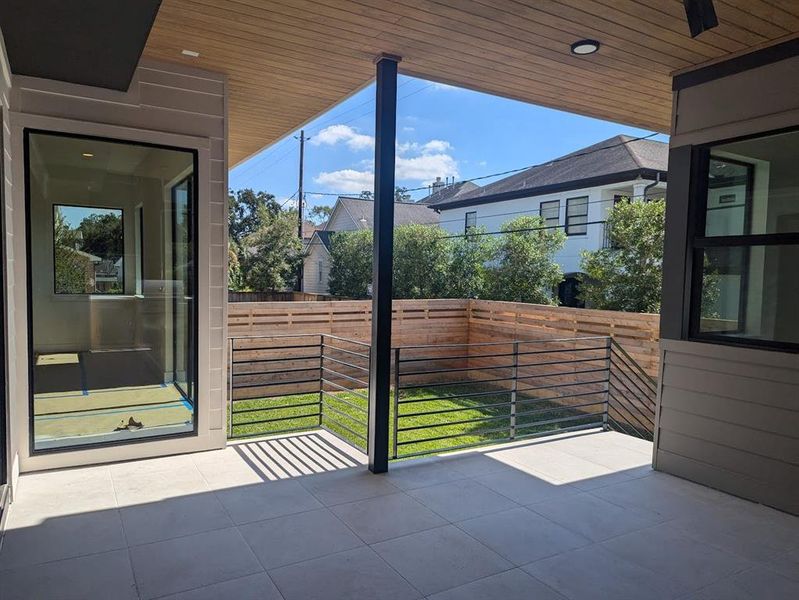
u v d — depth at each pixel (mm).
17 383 3258
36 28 2430
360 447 4039
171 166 3736
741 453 3238
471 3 2654
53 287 3453
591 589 2221
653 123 4793
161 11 2783
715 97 3367
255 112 4609
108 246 3590
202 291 3834
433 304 7906
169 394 3816
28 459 3344
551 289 10078
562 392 6707
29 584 2152
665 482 3467
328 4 2684
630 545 2609
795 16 2752
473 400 6996
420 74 3650
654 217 7531
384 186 3373
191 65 3633
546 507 3029
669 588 2242
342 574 2279
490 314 7762
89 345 3588
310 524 2738
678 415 3572
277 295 12617
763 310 3188
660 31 2953
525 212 13203
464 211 15102
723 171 3395
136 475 3357
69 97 3332
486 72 3596
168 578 2219
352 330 7262
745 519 2934
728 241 3334
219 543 2520
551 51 3236
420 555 2457
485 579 2271
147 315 3760
